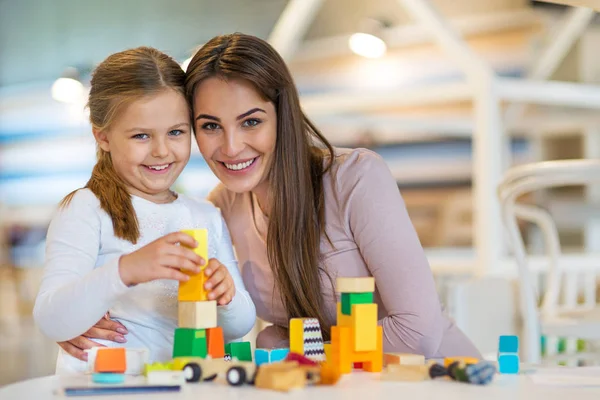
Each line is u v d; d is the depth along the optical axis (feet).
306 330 3.20
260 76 3.89
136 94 3.78
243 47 3.92
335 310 4.24
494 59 17.74
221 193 4.68
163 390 2.59
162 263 3.00
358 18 19.35
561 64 16.40
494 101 8.29
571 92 8.91
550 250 6.25
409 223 4.09
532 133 17.67
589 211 16.97
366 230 4.04
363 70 19.48
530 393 2.56
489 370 2.74
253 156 4.03
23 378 12.57
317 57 20.08
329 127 20.08
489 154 8.20
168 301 3.85
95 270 3.22
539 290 8.50
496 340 6.01
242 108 3.89
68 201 3.81
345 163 4.21
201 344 2.99
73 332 3.29
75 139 24.31
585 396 2.51
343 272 4.19
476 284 5.95
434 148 19.31
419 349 3.93
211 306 2.99
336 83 19.89
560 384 2.75
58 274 3.51
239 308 3.79
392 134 19.69
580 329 5.41
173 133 3.95
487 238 8.08
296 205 4.11
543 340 6.74
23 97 24.91
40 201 25.16
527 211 6.31
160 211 4.02
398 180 19.75
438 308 4.01
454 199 19.20
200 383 2.77
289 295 4.17
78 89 13.39
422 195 19.51
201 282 3.00
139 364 2.93
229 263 4.22
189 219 4.12
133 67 3.83
